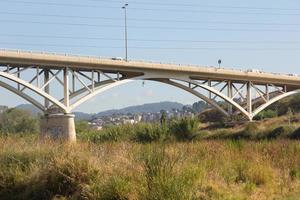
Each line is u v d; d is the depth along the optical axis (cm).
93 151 1686
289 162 1780
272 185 1451
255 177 1497
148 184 1184
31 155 1670
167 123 6156
